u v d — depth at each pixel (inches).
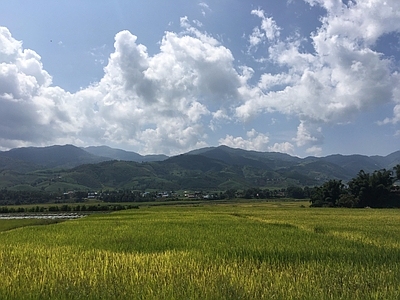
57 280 412.8
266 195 6186.0
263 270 463.2
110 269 464.4
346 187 3927.2
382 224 1275.8
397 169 3767.2
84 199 6146.7
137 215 2007.9
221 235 895.7
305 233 946.7
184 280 404.5
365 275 437.7
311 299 343.3
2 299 350.0
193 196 6855.3
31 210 3614.7
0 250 668.7
